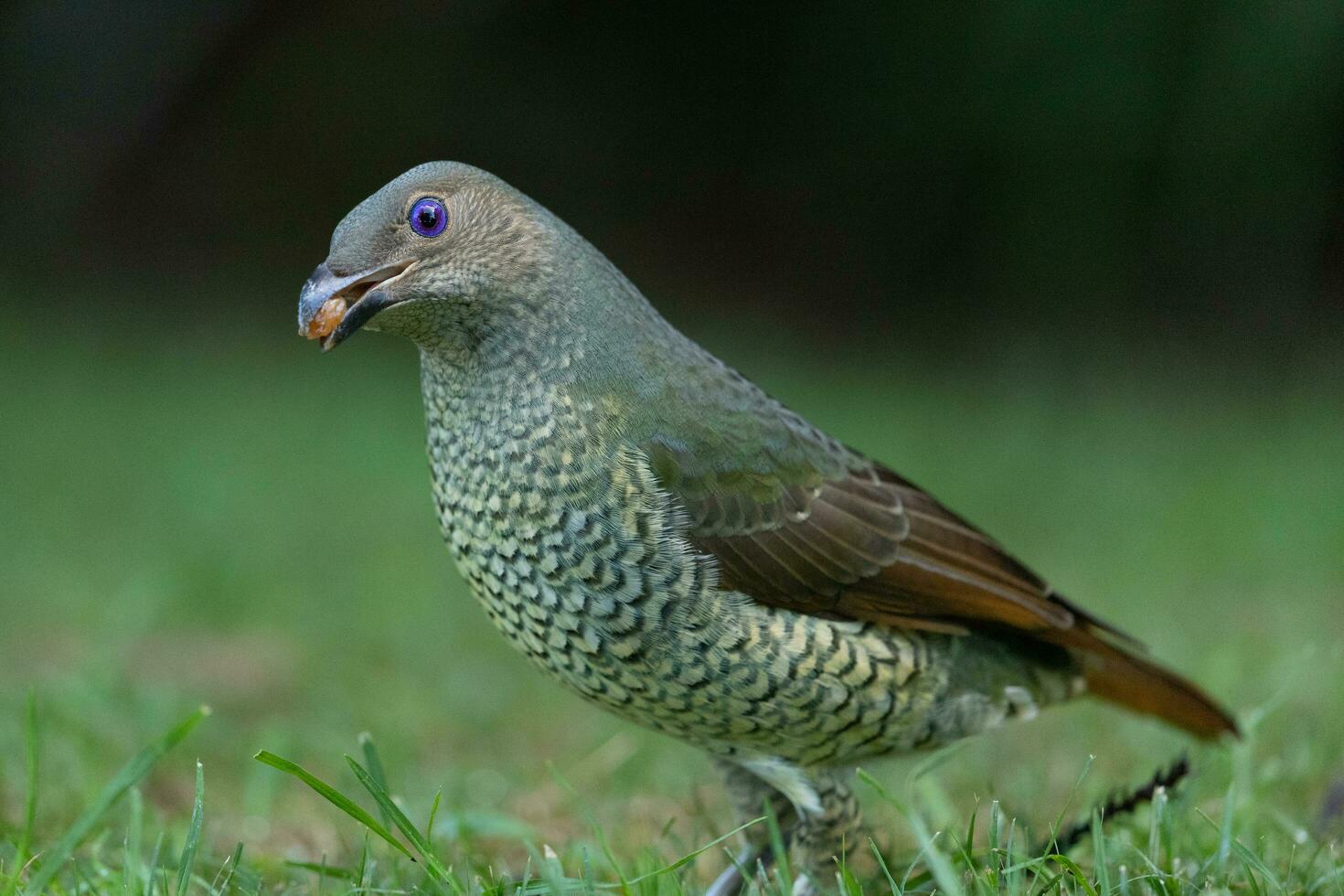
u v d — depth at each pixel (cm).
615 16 2442
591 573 588
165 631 1112
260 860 623
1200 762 717
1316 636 1012
